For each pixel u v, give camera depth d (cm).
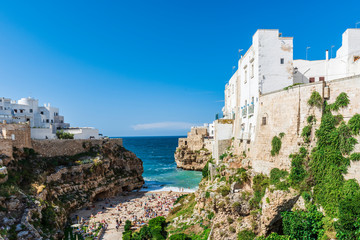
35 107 8306
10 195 3316
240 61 4438
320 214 2152
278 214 2436
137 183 7356
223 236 2731
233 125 4925
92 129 8075
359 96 2059
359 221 1773
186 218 3650
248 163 3359
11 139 4350
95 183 5953
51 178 4994
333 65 3491
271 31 3219
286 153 2589
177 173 9788
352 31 3166
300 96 2486
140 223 4372
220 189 3186
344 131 2125
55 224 3578
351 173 2056
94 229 4075
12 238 2762
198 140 10156
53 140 5988
